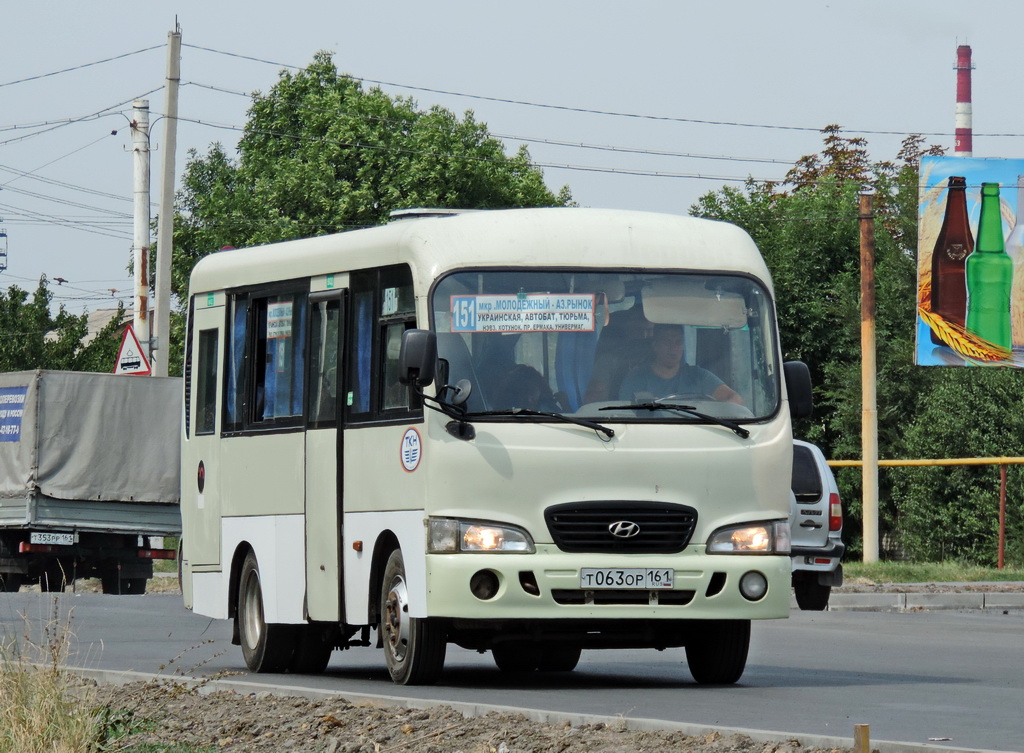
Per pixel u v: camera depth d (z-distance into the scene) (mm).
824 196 116375
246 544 33062
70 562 68062
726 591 27438
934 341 88562
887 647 38719
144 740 21812
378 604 29109
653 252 28391
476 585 26906
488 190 130125
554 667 33094
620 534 27234
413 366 26578
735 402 28094
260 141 134125
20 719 20281
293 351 31484
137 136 85125
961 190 88312
